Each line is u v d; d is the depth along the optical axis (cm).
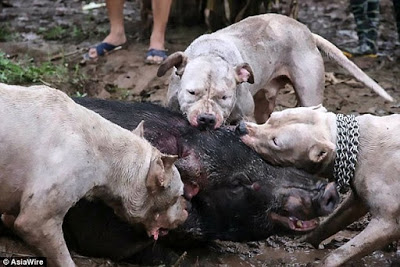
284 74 760
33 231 478
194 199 585
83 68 938
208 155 579
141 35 1038
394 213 553
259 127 574
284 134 560
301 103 758
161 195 514
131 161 508
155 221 526
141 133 535
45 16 1159
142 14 1035
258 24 742
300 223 576
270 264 595
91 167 490
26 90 493
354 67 766
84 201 556
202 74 636
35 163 480
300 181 573
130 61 952
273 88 772
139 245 573
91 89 878
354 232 648
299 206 568
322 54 798
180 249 608
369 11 1024
